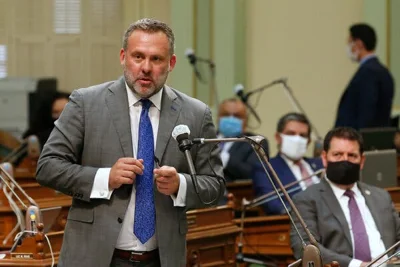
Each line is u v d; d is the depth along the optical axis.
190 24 27.39
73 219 10.14
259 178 17.55
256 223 16.16
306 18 27.66
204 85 27.44
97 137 10.17
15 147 25.72
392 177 17.89
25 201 16.11
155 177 9.83
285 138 17.73
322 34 27.55
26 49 30.33
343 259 13.02
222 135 20.78
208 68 27.48
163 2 29.83
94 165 10.18
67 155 10.14
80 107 10.24
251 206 16.28
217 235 14.58
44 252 12.10
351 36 22.19
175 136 10.02
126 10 30.16
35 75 30.39
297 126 17.73
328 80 27.52
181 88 27.48
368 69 21.83
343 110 21.98
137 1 30.00
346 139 13.66
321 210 13.60
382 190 14.05
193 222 14.41
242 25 27.56
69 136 10.17
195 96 27.39
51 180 10.05
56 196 16.80
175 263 10.14
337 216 13.55
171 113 10.33
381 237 13.58
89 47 30.31
